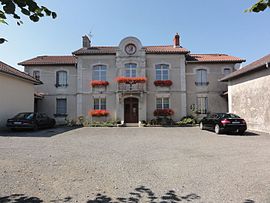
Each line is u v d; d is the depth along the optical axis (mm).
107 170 5434
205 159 6629
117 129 16141
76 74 21219
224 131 12984
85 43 22281
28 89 17609
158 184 4477
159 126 18688
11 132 13406
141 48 20484
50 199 3732
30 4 2646
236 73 15711
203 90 20922
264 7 3090
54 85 21188
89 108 20516
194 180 4723
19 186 4312
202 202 3623
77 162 6184
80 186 4348
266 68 13109
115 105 20375
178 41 21969
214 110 20781
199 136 12055
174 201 3672
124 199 3758
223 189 4195
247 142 9852
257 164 6035
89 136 11977
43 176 4922
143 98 20031
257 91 14055
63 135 12250
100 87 20547
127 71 20516
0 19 2879
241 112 16000
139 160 6484
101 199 3752
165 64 20719
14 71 15539
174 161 6375
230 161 6375
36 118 14633
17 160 6320
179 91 20500
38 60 21984
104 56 20766
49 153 7336
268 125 13016
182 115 20359
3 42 2930
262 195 3900
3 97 14359
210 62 20906
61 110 21219
